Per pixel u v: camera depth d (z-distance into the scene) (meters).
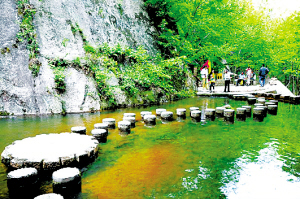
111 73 9.88
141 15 14.38
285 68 30.09
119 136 5.32
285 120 7.28
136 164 3.69
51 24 9.12
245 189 2.93
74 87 8.41
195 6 15.06
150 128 6.12
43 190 2.86
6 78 7.58
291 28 24.06
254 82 24.89
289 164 3.75
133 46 12.51
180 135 5.45
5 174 3.21
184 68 15.16
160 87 11.73
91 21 10.99
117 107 9.29
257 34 21.80
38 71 8.05
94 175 3.28
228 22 18.80
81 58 9.15
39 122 6.40
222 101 11.66
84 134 5.01
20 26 8.43
